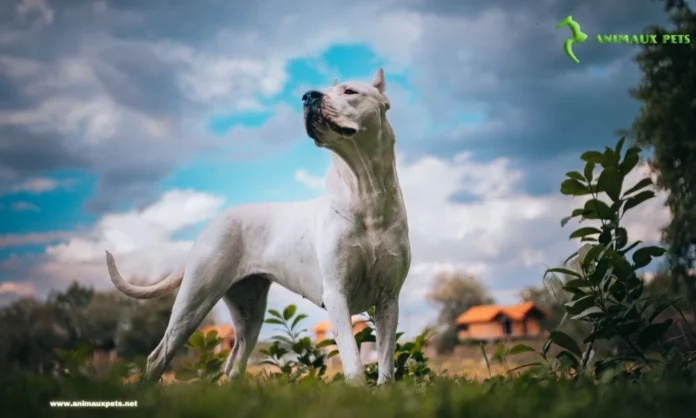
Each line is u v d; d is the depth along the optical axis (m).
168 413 2.99
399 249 5.30
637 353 5.03
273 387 3.92
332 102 5.04
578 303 5.07
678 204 12.72
